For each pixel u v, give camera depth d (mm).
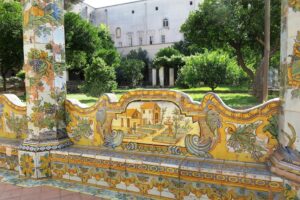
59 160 4332
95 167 4055
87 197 3764
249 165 3301
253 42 17000
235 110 3381
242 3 15820
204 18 16656
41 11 4320
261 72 15656
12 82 24312
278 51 17172
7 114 5105
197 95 18562
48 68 4430
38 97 4387
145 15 52156
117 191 3893
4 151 4758
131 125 4023
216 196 3297
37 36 4328
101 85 18250
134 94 3961
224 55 20984
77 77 34344
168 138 3785
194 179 3404
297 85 2730
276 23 15367
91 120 4375
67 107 4617
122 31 54344
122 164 3836
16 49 19234
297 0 2688
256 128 3293
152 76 42562
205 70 21156
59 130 4574
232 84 23844
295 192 2766
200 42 17812
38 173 4348
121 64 36781
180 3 49312
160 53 41812
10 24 18578
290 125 2814
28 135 4543
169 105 3758
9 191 3973
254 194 3096
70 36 22047
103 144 4277
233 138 3416
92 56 24906
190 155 3668
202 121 3570
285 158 2885
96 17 56375
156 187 3646
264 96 13953
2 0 19922
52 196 3811
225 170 3242
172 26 50250
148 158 3781
